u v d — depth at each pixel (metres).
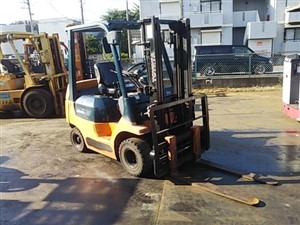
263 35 22.06
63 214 3.30
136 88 4.47
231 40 23.61
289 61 6.73
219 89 11.03
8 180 4.22
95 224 3.08
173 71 4.31
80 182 4.05
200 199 3.46
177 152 4.04
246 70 12.34
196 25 22.92
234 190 3.59
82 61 7.88
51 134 6.43
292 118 6.66
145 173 4.07
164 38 4.19
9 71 8.59
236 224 2.96
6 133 6.68
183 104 4.23
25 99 8.12
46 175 4.34
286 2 22.95
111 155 4.46
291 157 4.58
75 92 5.08
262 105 8.34
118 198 3.58
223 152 4.87
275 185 3.70
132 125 3.93
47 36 7.91
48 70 8.04
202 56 12.20
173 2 23.59
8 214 3.36
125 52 19.02
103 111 4.48
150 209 3.30
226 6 23.22
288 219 3.00
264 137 5.55
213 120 6.96
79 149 5.20
